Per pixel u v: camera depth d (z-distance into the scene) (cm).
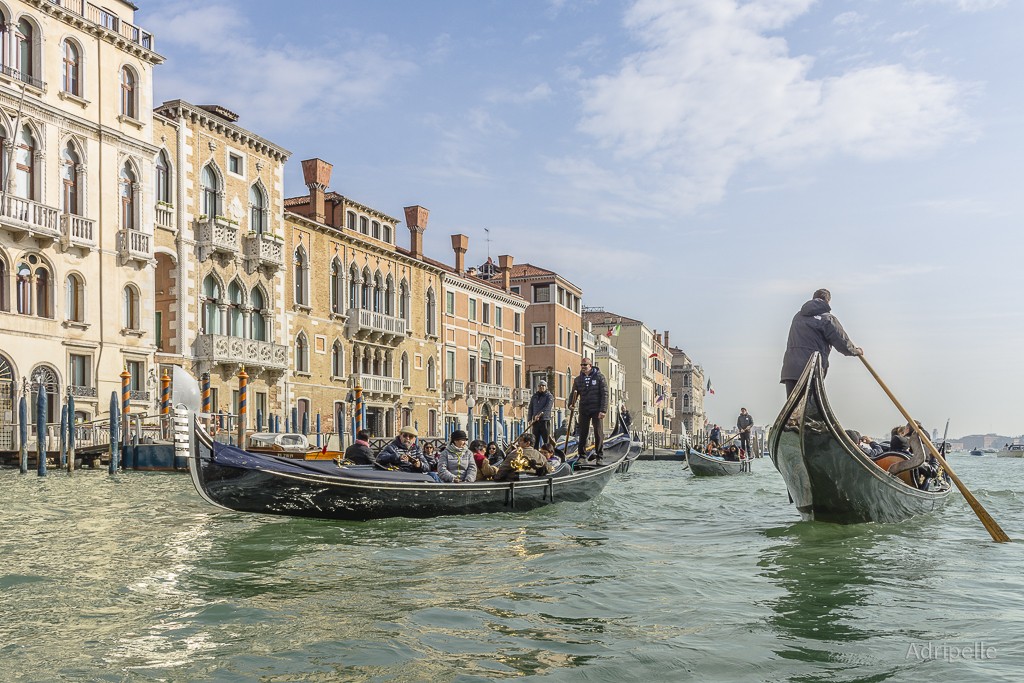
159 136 3003
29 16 2569
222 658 506
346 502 1089
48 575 749
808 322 1041
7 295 2483
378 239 4256
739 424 3472
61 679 471
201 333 3089
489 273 6138
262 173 3422
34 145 2578
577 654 514
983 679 468
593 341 6831
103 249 2756
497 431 4788
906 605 639
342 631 564
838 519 1077
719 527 1097
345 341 3953
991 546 924
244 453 1038
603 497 1584
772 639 546
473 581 728
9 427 2461
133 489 1688
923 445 1180
